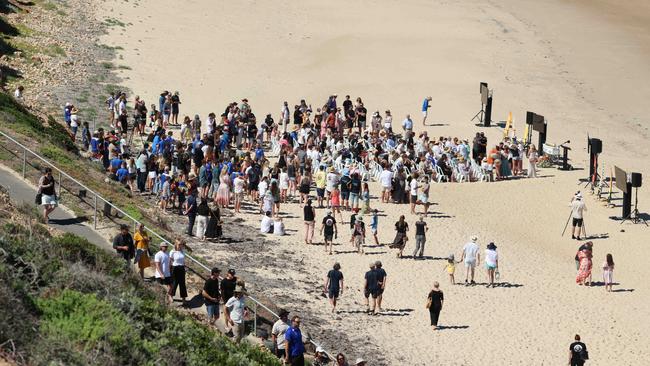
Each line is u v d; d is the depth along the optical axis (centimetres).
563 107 18212
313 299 9800
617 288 10938
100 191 10194
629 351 9500
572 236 12262
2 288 5472
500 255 11488
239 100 17350
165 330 6456
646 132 17525
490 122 16725
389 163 12925
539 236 12275
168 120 15700
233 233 11269
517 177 14200
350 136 14325
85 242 7512
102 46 19138
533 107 17962
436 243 11562
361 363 7625
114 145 12219
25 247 6525
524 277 10962
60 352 5250
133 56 18912
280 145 14112
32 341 5316
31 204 8969
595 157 13712
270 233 11400
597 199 13462
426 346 9169
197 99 17212
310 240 11206
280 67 19162
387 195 12694
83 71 17662
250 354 7219
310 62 19462
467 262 10550
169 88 17625
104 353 5525
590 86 19550
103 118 15412
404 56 19888
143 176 12119
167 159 12344
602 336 9756
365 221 11975
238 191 11962
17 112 12006
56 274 6378
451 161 14025
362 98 17575
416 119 16700
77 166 10775
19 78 16600
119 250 8044
